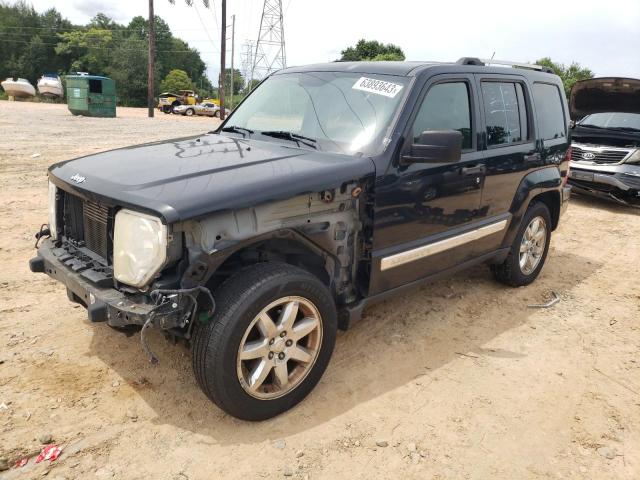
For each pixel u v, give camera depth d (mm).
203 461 2730
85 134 16859
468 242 4250
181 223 2596
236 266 3117
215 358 2732
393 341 4090
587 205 9875
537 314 4762
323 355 3236
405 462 2809
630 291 5457
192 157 3307
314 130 3771
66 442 2795
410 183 3574
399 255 3615
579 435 3102
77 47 85562
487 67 4441
